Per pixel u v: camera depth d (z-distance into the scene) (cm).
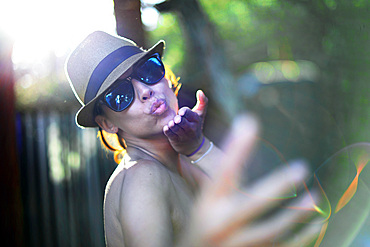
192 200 147
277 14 730
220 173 160
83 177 515
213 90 623
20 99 538
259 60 827
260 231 152
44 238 507
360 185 457
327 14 633
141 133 153
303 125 659
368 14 586
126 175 126
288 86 751
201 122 161
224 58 628
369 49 586
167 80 175
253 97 759
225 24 779
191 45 609
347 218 406
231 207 148
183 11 582
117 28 397
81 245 508
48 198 510
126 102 150
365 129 572
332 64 654
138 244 103
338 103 633
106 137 180
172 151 165
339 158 512
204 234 136
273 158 577
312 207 198
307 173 446
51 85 554
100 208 512
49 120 518
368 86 583
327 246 382
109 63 150
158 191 118
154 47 153
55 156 517
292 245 172
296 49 766
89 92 155
